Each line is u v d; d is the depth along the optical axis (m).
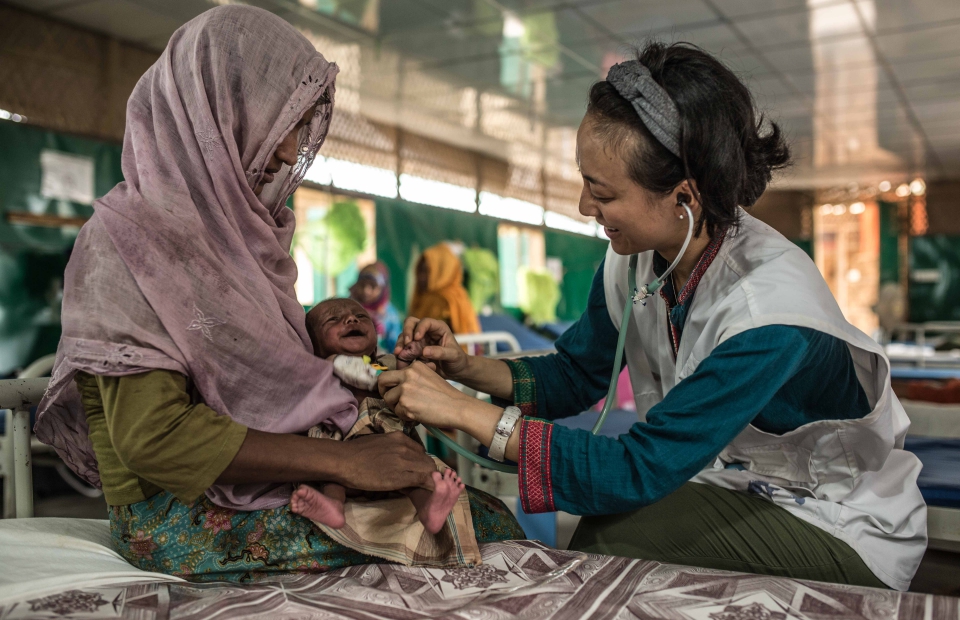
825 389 1.20
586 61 5.06
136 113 1.12
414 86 5.57
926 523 1.30
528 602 0.96
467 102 5.98
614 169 1.10
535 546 1.19
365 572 1.08
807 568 1.18
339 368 1.23
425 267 6.00
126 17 4.19
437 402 1.15
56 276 4.20
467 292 6.69
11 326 4.02
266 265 1.20
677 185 1.10
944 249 10.43
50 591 0.96
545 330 7.49
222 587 1.04
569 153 7.86
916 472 1.30
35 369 2.77
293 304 1.19
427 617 0.91
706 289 1.21
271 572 1.10
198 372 1.02
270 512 1.10
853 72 5.45
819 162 8.95
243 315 1.06
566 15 4.27
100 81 4.45
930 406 2.24
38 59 4.12
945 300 10.47
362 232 5.40
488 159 7.84
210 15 1.12
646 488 1.06
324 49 4.82
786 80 5.64
